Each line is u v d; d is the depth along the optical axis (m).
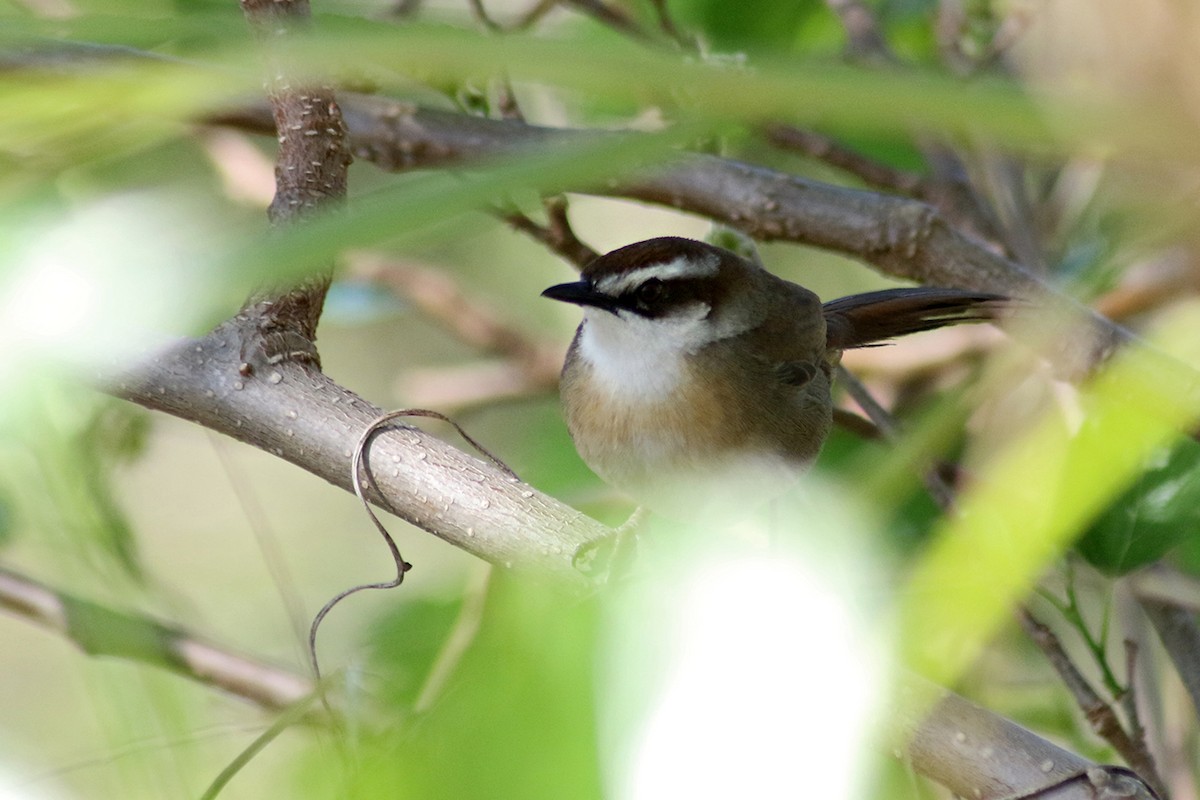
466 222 1.34
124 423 3.81
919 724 3.71
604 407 3.84
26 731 3.91
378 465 3.74
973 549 2.03
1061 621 3.88
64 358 1.33
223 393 3.75
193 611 3.83
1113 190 2.57
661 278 3.83
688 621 1.77
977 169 3.91
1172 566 3.84
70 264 1.17
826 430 3.85
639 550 3.73
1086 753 3.83
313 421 3.75
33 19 2.62
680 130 1.32
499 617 1.79
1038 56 3.71
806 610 1.83
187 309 1.12
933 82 1.22
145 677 3.45
